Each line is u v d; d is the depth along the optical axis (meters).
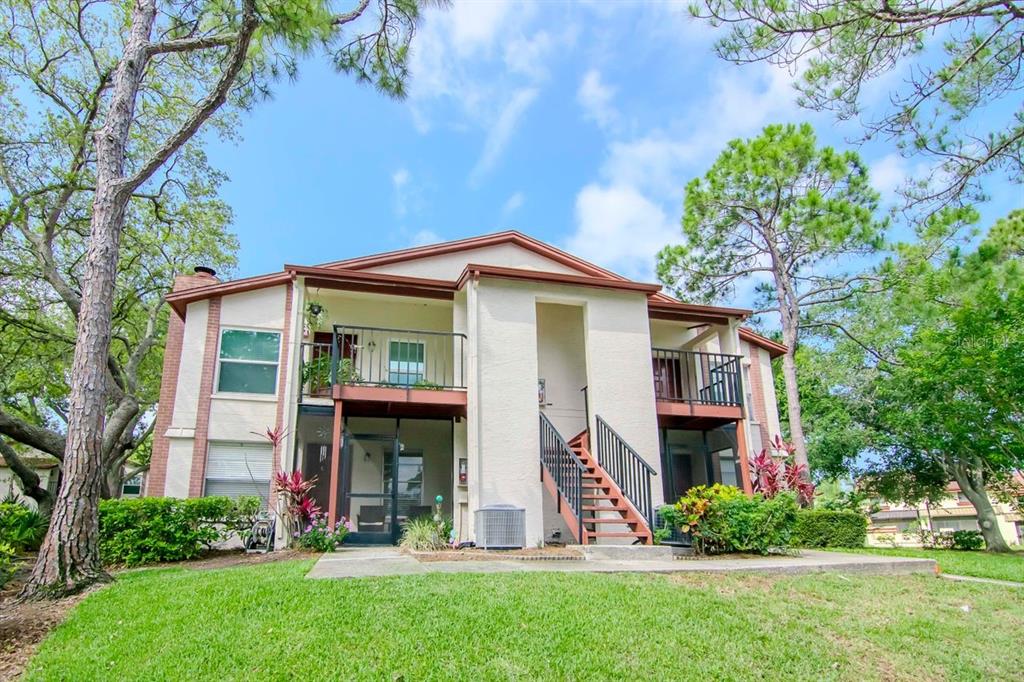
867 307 17.91
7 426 13.83
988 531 17.00
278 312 12.07
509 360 11.11
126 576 7.10
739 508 8.98
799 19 6.27
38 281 17.17
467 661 4.24
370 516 11.55
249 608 5.16
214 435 11.11
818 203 15.23
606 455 11.18
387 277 11.55
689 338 14.73
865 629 5.42
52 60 15.70
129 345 20.27
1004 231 10.16
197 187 18.62
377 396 10.59
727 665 4.50
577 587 6.02
